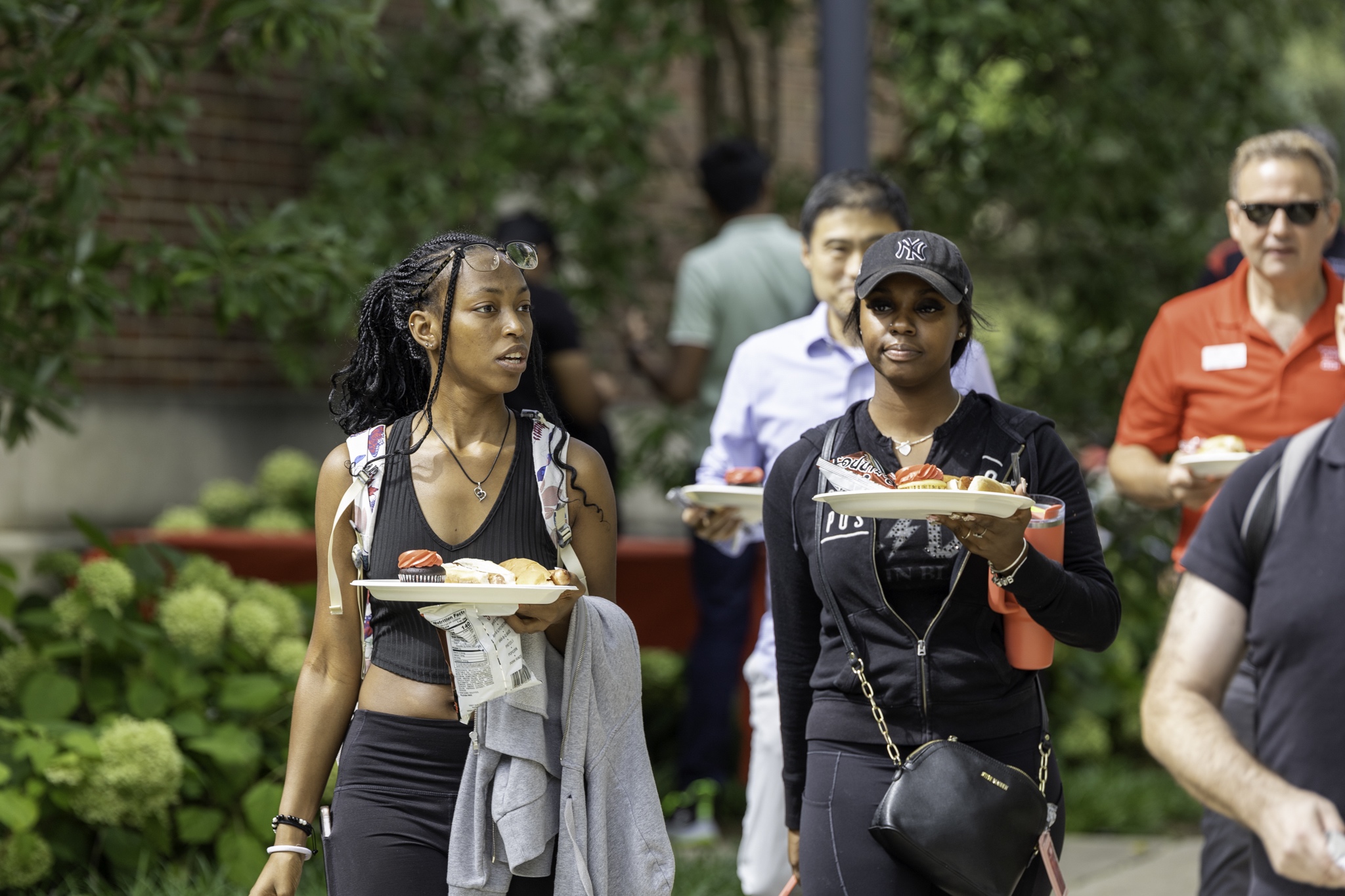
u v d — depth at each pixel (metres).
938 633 10.70
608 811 10.23
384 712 10.16
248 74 20.34
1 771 16.70
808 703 11.69
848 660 11.09
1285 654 8.07
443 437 10.43
